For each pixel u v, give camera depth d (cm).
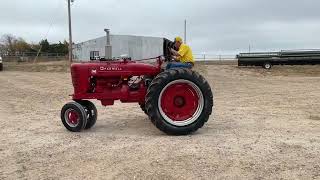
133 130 863
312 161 600
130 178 555
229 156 630
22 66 4066
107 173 576
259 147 679
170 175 559
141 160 623
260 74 3362
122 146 711
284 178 539
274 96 1562
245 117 1007
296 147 675
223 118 994
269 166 582
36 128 899
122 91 863
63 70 3672
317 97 1505
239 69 3659
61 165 618
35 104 1334
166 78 797
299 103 1309
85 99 883
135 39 2686
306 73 3425
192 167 586
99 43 2378
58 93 1700
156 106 796
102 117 1042
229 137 764
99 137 792
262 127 864
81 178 562
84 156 657
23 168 610
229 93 1714
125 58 895
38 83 2233
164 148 686
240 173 560
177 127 792
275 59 3728
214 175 555
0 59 3575
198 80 807
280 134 783
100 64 869
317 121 935
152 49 2730
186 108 810
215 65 4109
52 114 1105
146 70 867
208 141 733
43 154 678
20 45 7656
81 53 3114
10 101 1417
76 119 850
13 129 891
